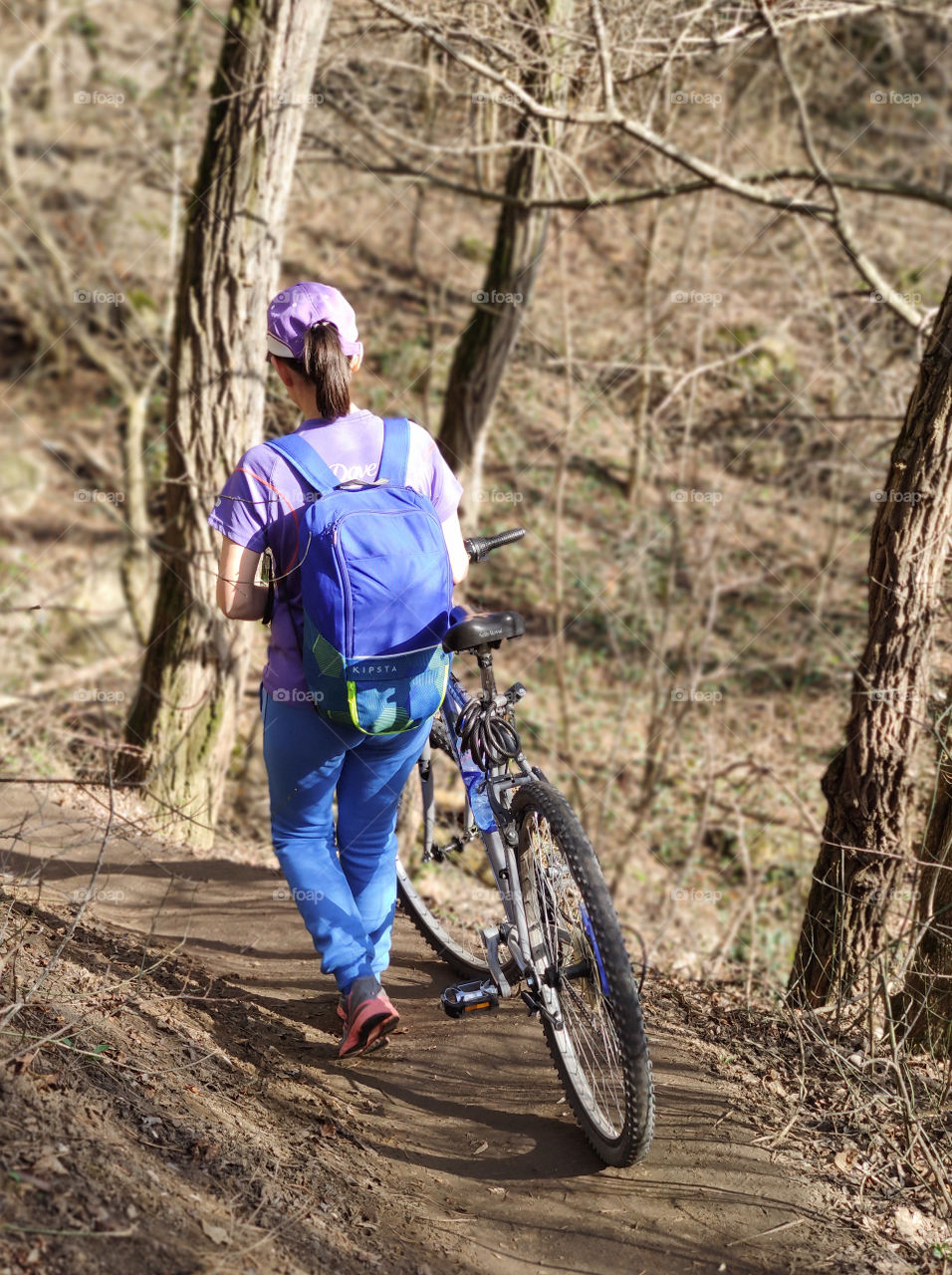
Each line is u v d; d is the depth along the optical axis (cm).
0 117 1377
